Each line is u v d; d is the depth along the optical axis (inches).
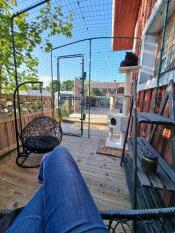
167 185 40.9
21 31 128.0
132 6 141.3
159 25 92.0
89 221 16.4
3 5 114.9
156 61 103.1
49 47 149.9
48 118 110.1
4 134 105.3
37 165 90.4
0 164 92.4
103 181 77.5
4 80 146.9
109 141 126.2
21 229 20.6
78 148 121.4
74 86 216.2
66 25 139.9
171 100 55.1
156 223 36.4
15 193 66.3
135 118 52.7
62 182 22.2
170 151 54.8
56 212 18.5
